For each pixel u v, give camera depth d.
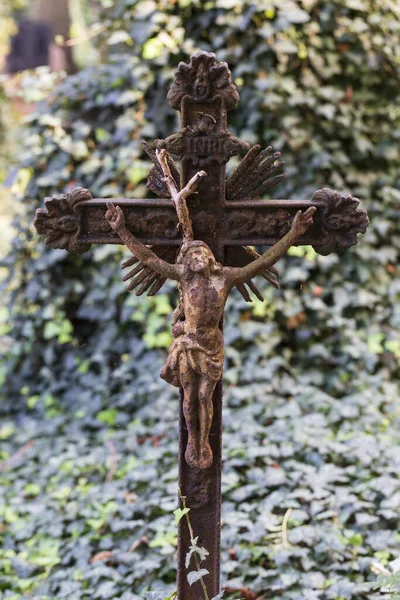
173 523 4.50
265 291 6.18
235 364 6.00
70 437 6.08
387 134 6.55
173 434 5.58
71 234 3.30
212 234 3.23
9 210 9.62
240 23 6.17
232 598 3.91
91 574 4.16
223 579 4.02
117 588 4.07
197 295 3.00
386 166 6.58
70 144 6.55
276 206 3.19
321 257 6.24
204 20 6.34
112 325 6.52
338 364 6.20
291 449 4.90
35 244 6.70
